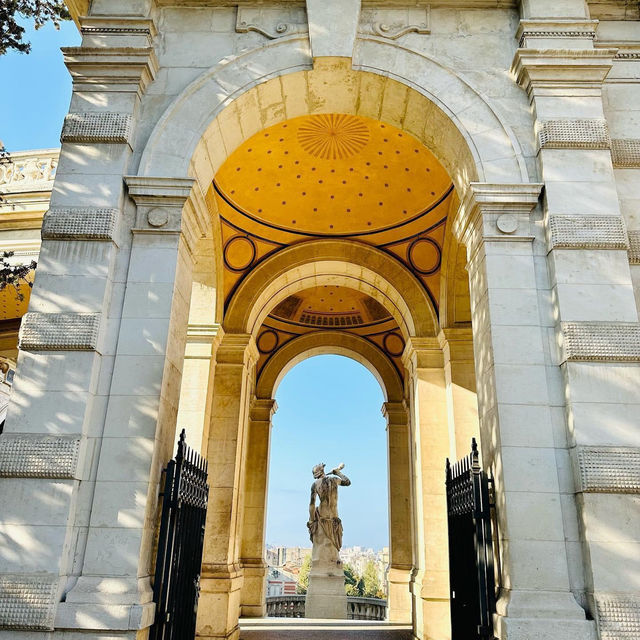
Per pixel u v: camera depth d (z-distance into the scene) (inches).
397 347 798.5
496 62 354.0
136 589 250.2
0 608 240.4
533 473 271.6
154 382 283.7
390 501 735.7
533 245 312.7
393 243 578.9
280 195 554.6
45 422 271.0
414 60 351.9
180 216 313.1
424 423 524.1
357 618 773.9
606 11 376.8
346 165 528.1
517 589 253.9
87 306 290.4
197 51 357.1
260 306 589.0
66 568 253.3
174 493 272.5
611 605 244.5
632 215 326.0
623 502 260.5
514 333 295.3
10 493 259.8
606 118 347.9
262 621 626.5
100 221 302.8
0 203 464.8
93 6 359.6
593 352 281.9
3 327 685.9
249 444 762.8
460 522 327.9
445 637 454.0
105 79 336.8
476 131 334.0
